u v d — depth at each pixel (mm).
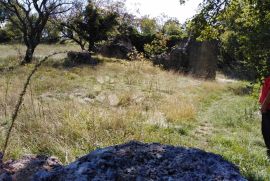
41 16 29344
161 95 16047
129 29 41906
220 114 12977
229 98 18250
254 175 6184
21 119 8039
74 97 14609
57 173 2688
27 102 10047
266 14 9680
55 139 6965
